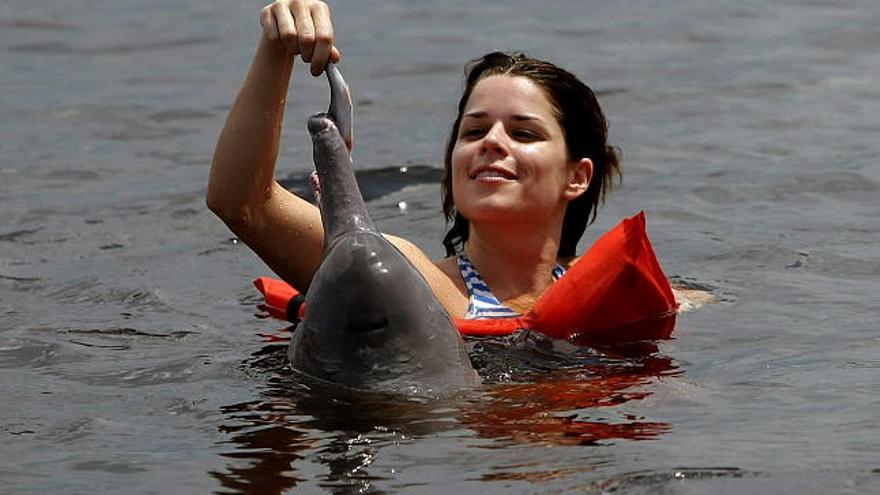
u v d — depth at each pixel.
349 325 11.60
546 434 10.96
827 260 17.75
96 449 11.02
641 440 10.84
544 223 15.29
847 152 24.11
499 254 15.22
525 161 14.88
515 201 14.84
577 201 15.99
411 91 30.27
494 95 15.05
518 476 10.07
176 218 20.98
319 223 14.74
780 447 10.66
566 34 36.25
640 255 14.54
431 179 22.94
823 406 11.77
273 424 11.31
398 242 15.16
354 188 12.07
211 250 19.22
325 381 11.80
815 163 23.36
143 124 27.91
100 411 12.06
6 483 10.29
